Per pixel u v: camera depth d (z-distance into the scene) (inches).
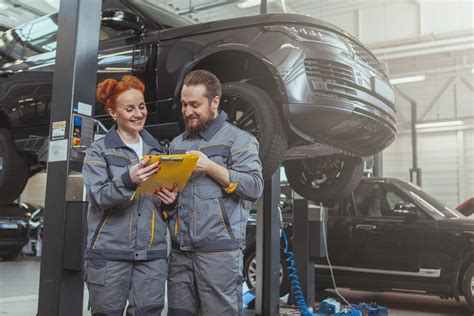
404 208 191.2
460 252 184.1
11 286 227.8
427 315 186.7
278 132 108.5
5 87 175.5
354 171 151.4
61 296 95.7
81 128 100.7
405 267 193.5
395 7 455.2
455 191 486.0
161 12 145.4
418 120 507.2
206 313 71.9
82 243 94.3
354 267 203.2
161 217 76.3
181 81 124.2
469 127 478.6
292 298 176.6
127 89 75.7
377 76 125.7
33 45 174.6
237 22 118.7
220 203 72.2
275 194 159.5
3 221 355.6
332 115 110.7
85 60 102.2
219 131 76.4
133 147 79.0
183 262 74.5
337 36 119.7
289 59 109.3
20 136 173.5
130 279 74.1
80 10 101.7
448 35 429.1
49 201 99.6
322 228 175.6
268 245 157.4
